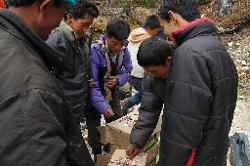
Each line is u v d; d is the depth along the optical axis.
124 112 5.06
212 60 2.15
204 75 2.14
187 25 2.24
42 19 1.34
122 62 3.93
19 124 1.07
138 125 2.95
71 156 1.52
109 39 3.64
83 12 3.08
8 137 1.05
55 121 1.14
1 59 1.16
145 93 2.87
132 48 4.83
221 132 2.33
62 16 1.40
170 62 2.38
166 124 2.30
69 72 3.08
